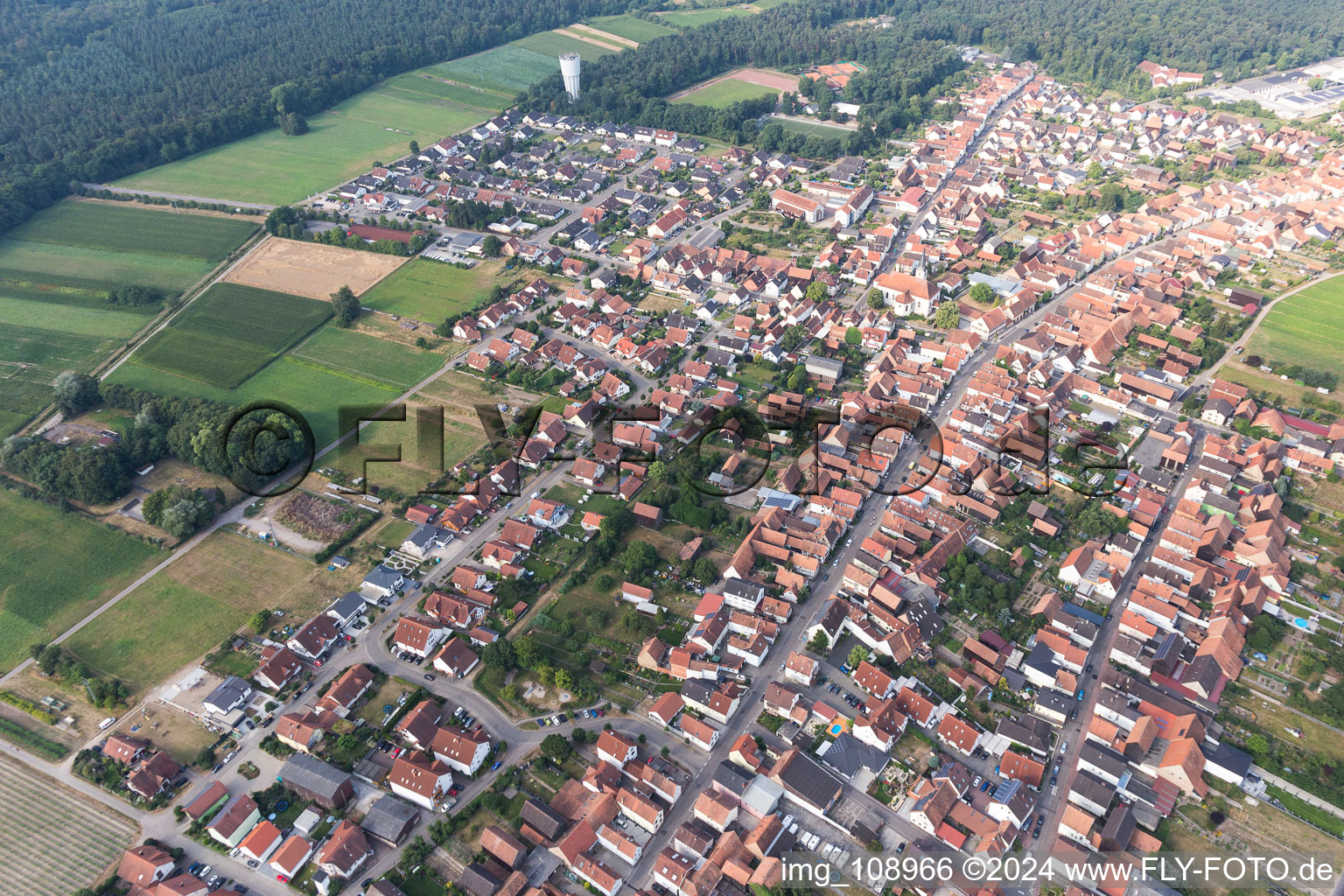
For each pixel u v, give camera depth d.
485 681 158.25
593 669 159.50
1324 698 150.38
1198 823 133.00
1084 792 134.88
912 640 162.25
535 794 138.62
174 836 134.50
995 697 154.50
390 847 131.75
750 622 165.25
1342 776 137.12
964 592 173.38
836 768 141.25
